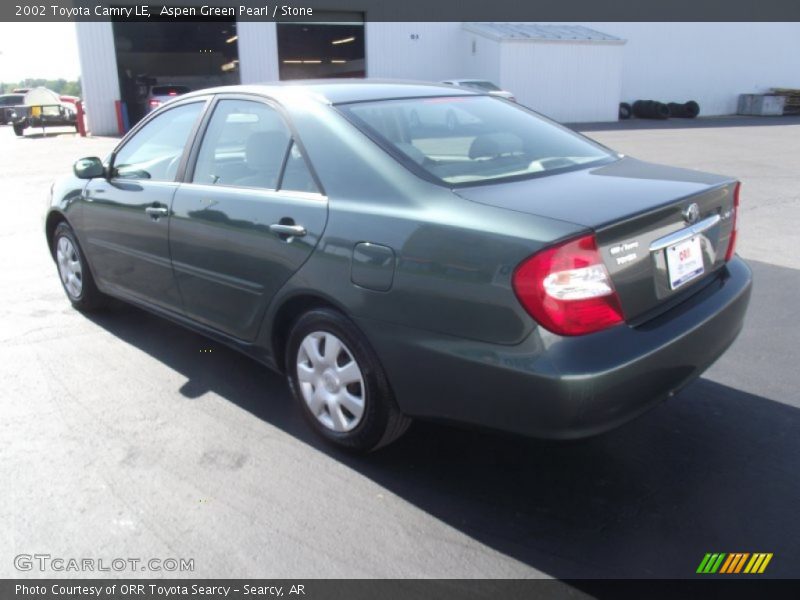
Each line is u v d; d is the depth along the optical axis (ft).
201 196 11.83
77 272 16.40
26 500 9.43
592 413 7.84
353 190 9.68
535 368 7.77
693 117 100.73
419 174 9.36
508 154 10.61
